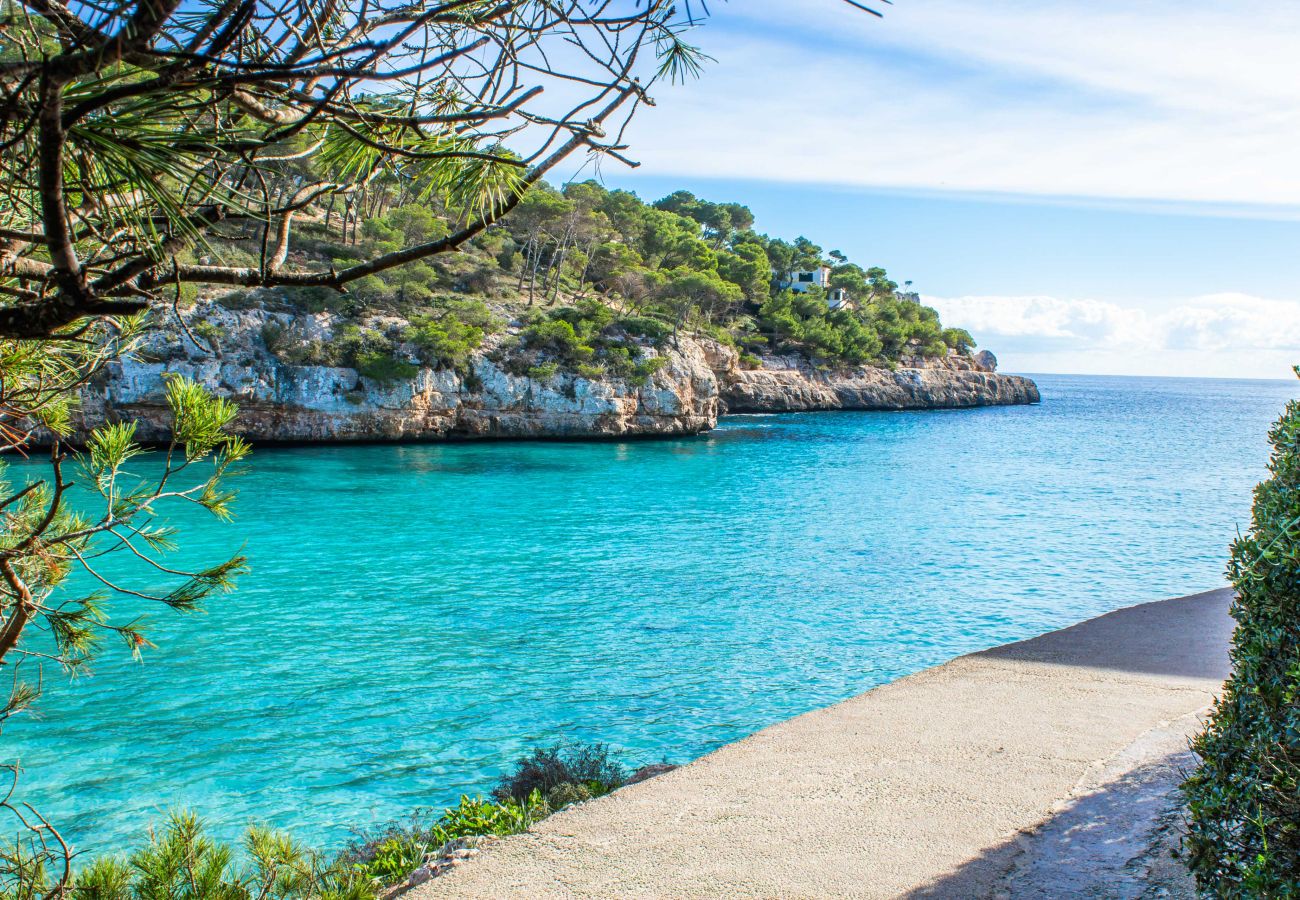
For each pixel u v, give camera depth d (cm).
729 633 2280
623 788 729
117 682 1841
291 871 377
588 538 3662
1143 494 5259
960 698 905
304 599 2586
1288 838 372
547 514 4256
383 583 2809
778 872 569
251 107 219
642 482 5494
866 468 6456
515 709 1725
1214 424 12875
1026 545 3594
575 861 599
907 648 2169
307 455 6338
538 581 2861
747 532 3841
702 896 545
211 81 180
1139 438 9869
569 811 686
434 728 1625
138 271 207
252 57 190
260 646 2116
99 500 3200
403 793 1359
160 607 2438
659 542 3588
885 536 3778
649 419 8388
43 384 316
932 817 636
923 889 540
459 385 7475
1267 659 409
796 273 15675
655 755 1506
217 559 3098
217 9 179
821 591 2762
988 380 16475
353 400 6969
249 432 6650
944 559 3297
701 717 1692
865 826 628
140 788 1370
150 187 181
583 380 7962
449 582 2834
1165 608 1285
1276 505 420
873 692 945
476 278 8762
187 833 346
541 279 9650
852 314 14662
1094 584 2905
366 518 4041
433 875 617
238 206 214
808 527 3988
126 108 180
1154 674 965
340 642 2158
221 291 6800
